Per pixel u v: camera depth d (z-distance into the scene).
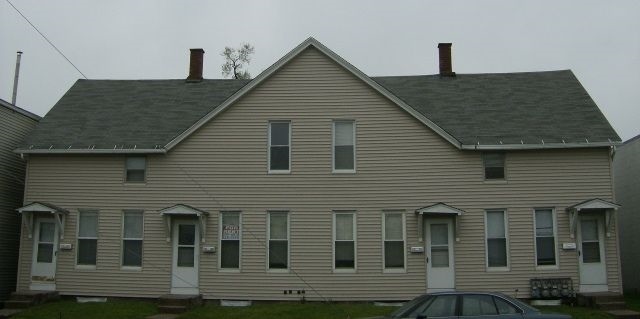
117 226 21.72
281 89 21.61
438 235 20.88
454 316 13.02
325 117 21.36
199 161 21.62
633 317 18.08
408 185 20.91
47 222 22.23
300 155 21.30
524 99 22.95
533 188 20.70
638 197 25.00
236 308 20.09
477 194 20.75
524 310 13.03
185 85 25.73
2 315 19.14
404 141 21.06
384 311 19.16
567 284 20.16
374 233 20.86
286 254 21.08
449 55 25.44
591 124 21.08
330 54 21.42
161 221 21.52
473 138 20.86
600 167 20.64
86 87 25.66
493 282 20.41
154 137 22.11
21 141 23.73
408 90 24.27
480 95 23.52
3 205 22.62
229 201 21.34
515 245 20.53
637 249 25.19
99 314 19.12
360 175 21.09
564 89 23.31
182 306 19.81
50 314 19.16
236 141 21.58
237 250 21.23
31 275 21.91
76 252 21.80
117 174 21.94
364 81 21.31
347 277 20.72
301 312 19.08
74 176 22.11
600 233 20.52
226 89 25.23
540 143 20.42
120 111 23.86
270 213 21.31
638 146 24.95
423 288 20.48
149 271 21.38
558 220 20.55
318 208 21.06
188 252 21.44
